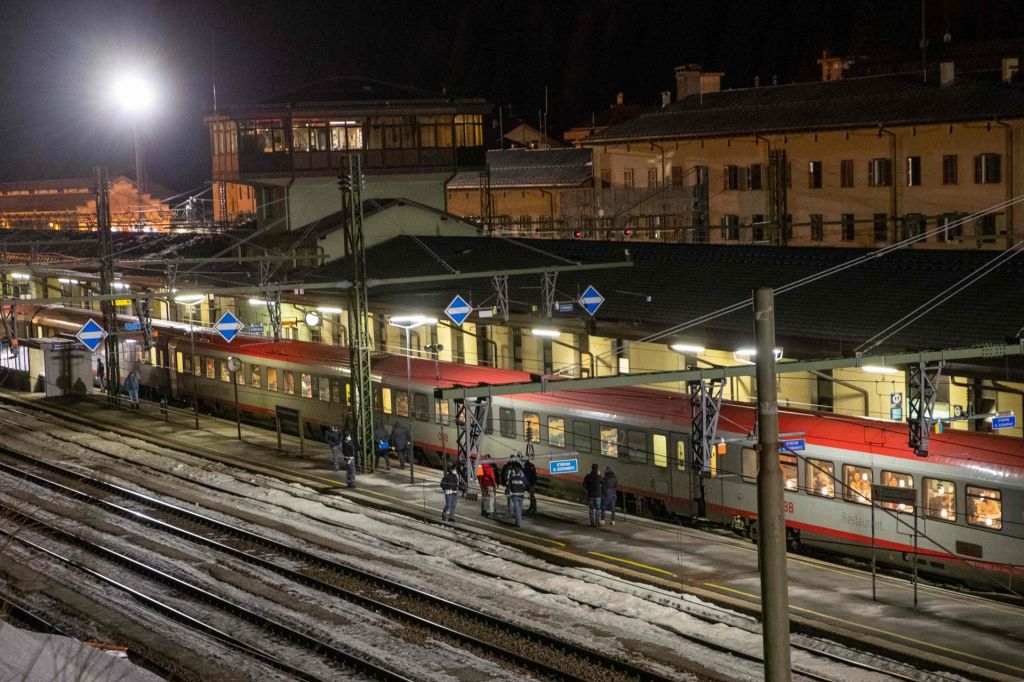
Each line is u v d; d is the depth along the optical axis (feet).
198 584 91.50
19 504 118.42
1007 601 83.30
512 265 171.12
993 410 105.29
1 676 57.98
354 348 129.08
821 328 118.83
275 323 156.76
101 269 174.29
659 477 108.78
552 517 107.65
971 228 186.80
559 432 119.75
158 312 223.10
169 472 132.98
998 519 83.97
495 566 92.43
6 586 90.12
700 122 228.22
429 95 216.54
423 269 180.24
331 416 150.10
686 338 125.08
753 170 217.56
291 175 206.59
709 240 226.58
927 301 116.26
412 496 116.98
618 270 157.58
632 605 81.10
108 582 91.35
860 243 202.18
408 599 85.40
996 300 110.63
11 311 186.50
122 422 165.48
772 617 37.88
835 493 94.99
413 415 136.46
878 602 80.12
